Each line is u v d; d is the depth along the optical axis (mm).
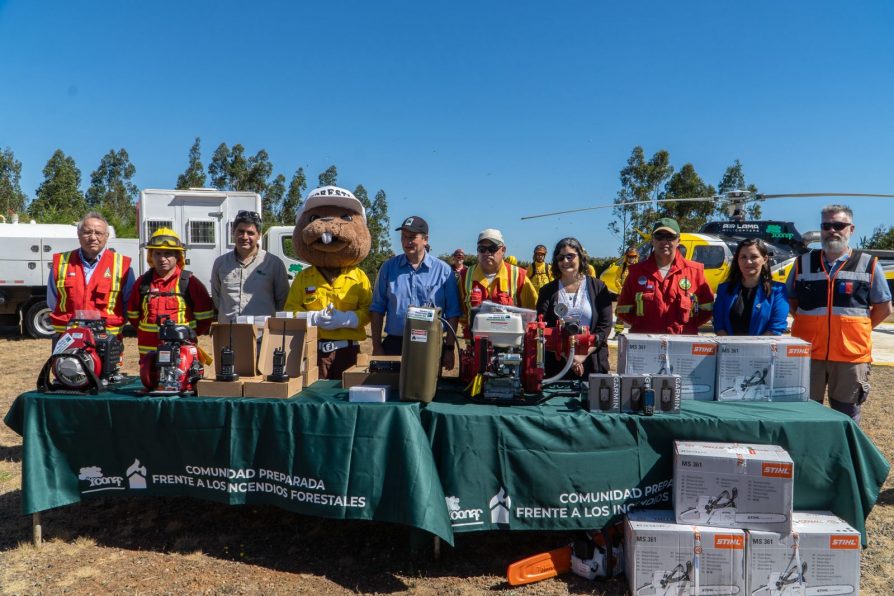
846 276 3408
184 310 3568
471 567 2824
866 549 3082
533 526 2596
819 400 3572
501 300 3725
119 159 46156
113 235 9781
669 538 2406
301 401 2717
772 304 3230
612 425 2574
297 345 2998
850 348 3402
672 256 3445
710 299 3506
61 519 3334
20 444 4637
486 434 2592
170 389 2861
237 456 2732
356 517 2586
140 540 3100
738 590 2383
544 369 3041
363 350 8180
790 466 2336
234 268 3859
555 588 2623
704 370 2805
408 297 3605
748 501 2389
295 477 2662
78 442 2869
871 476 2500
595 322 3314
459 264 9562
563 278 3361
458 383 3176
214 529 3234
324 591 2617
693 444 2506
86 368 2930
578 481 2572
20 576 2715
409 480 2535
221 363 2855
